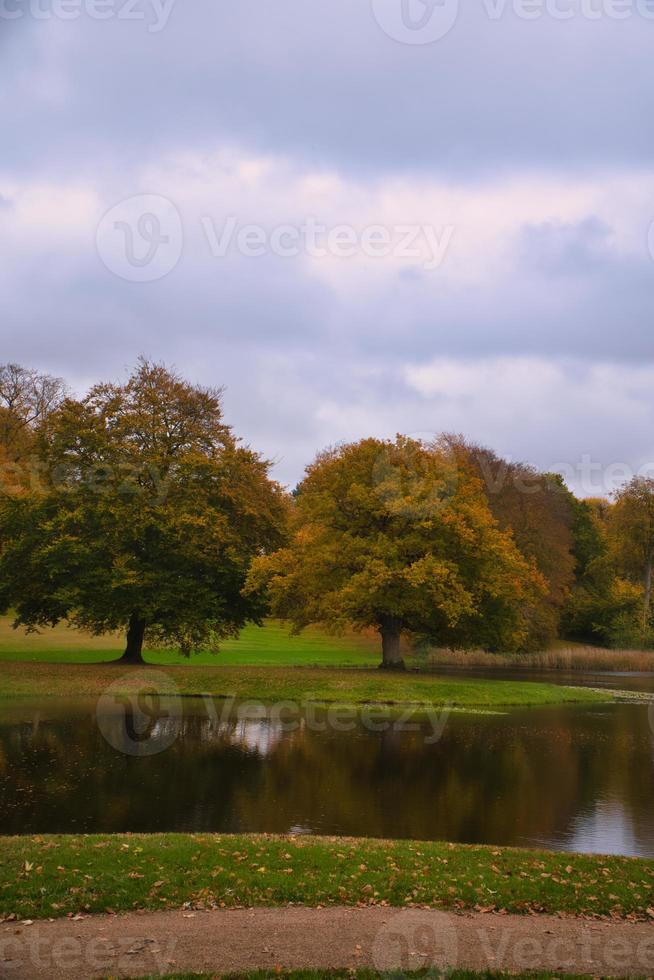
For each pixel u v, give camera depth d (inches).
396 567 1501.0
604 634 3107.8
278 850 473.1
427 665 2208.4
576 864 473.1
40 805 644.1
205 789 716.0
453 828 614.5
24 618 1611.7
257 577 1494.8
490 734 1067.3
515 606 1759.4
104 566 1481.3
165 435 1561.3
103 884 400.2
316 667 1706.4
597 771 843.4
